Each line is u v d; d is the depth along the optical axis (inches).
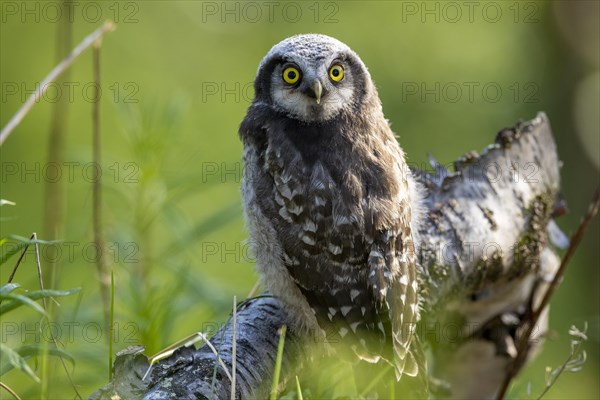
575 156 1042.7
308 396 329.4
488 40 1097.4
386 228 343.9
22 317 441.1
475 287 397.1
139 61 1090.1
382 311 336.8
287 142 366.6
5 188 864.9
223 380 287.3
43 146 957.2
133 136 422.3
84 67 1065.5
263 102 387.2
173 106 438.9
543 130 424.8
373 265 339.3
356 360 341.7
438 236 380.8
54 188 412.5
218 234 668.7
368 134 374.9
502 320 424.8
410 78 1081.4
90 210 464.8
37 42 1065.5
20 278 639.1
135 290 378.9
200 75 1100.5
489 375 431.8
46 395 289.6
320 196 348.8
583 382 839.7
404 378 338.3
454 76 1088.2
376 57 1087.0
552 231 444.5
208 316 432.5
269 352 324.5
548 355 845.8
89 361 359.9
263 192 362.9
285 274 356.5
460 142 1045.2
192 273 394.3
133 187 423.5
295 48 377.1
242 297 410.9
